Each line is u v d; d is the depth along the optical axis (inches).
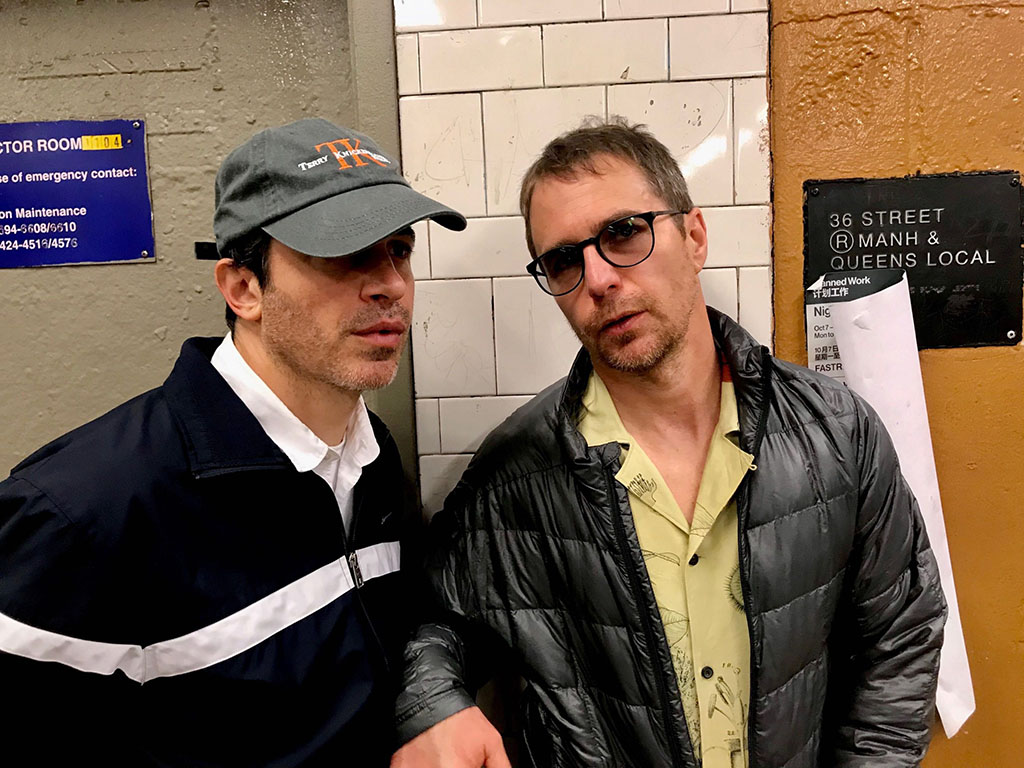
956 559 52.4
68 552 29.2
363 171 33.3
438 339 52.9
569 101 50.6
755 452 36.5
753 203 50.9
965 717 51.1
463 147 51.3
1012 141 50.1
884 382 50.5
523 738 41.3
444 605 40.9
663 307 35.4
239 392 35.1
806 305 51.3
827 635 37.7
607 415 39.5
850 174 50.7
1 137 55.9
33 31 55.5
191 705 32.3
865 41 49.7
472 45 50.5
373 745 36.9
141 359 57.6
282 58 55.4
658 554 37.9
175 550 31.8
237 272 34.3
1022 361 51.4
